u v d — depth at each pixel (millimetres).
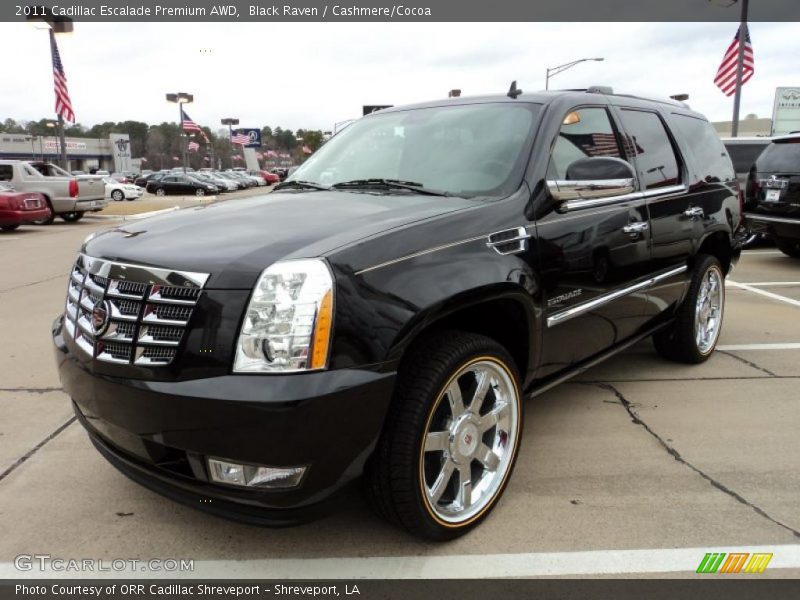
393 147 3490
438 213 2588
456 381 2475
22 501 2881
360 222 2484
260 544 2561
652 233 3754
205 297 2105
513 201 2811
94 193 18625
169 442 2158
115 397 2242
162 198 37438
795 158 8578
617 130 3674
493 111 3359
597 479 3043
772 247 11375
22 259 10609
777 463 3191
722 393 4160
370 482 2330
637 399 4070
